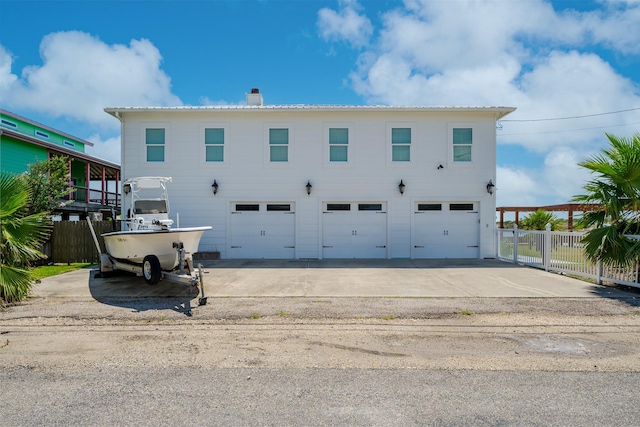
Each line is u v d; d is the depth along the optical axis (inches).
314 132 562.9
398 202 562.3
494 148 563.5
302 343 202.4
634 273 334.3
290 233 564.4
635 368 169.9
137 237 335.9
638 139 339.0
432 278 394.3
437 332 220.4
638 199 333.7
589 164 349.4
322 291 329.4
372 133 562.9
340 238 563.5
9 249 292.0
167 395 143.9
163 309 268.8
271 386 151.5
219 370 167.3
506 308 271.0
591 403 138.2
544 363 175.2
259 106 553.9
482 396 143.4
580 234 393.4
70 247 516.7
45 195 512.4
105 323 236.7
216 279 389.7
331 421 126.0
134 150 557.9
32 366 171.6
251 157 562.3
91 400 140.1
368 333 218.7
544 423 124.8
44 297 306.3
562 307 273.9
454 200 560.7
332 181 562.6
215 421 125.8
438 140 562.9
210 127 561.6
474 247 565.0
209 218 560.7
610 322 239.3
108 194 935.0
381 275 413.4
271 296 309.9
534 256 472.4
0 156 640.4
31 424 123.8
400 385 152.5
